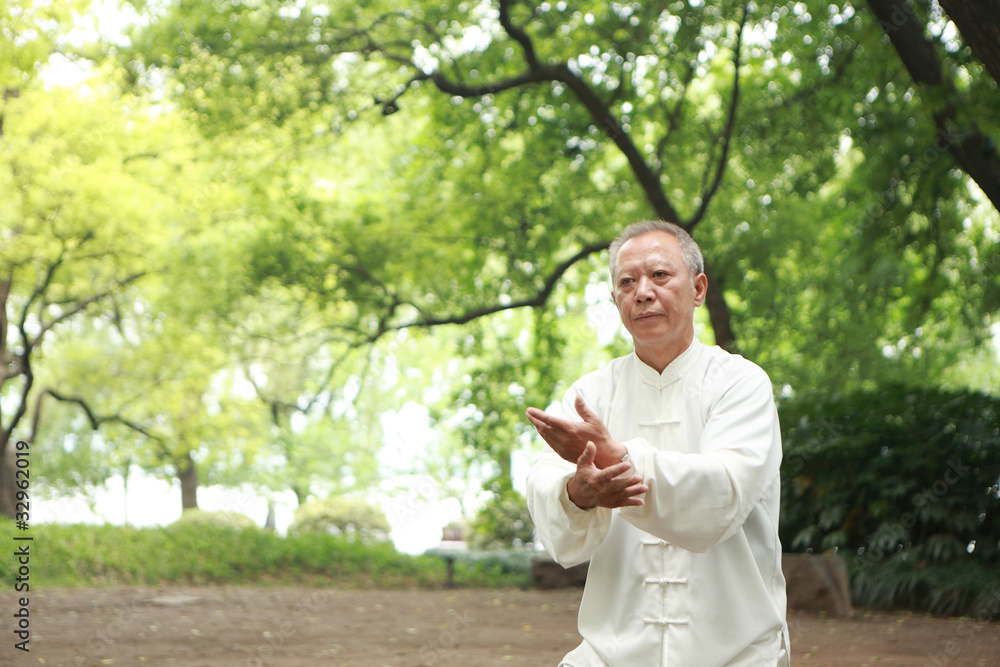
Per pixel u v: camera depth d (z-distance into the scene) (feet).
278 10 38.99
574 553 6.15
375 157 52.60
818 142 37.22
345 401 71.51
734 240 42.78
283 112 39.93
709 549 5.99
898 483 29.73
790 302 45.88
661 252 6.68
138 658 18.95
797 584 26.58
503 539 55.67
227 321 48.14
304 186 45.98
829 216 42.80
